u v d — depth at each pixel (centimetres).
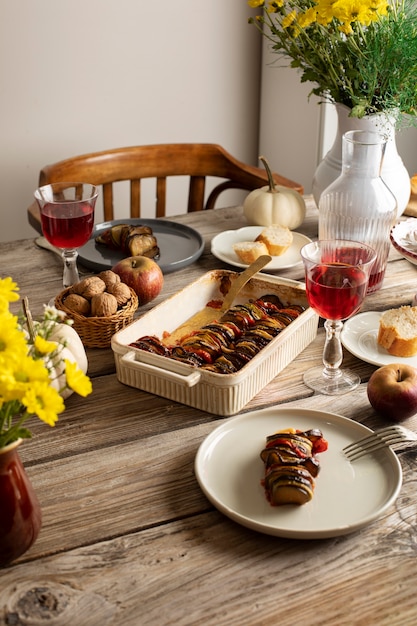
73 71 247
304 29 154
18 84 242
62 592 82
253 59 271
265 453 97
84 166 205
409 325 124
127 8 244
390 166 160
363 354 124
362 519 88
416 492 96
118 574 85
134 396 115
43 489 97
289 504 92
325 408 113
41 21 236
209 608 80
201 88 267
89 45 245
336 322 118
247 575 84
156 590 82
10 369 69
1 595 82
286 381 120
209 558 86
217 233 173
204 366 112
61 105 250
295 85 256
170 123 269
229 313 126
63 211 134
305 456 95
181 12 252
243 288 136
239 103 276
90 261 153
